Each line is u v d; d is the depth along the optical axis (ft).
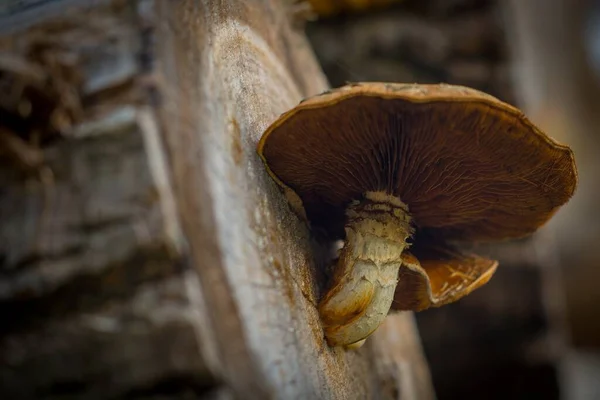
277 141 1.10
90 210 1.01
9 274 1.01
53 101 1.02
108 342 0.99
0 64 1.00
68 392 0.99
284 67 1.35
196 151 1.04
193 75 1.08
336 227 1.25
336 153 1.11
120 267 1.00
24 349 1.00
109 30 1.07
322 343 1.17
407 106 1.03
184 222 1.01
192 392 0.98
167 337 0.98
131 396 0.99
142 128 1.02
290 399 1.04
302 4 1.54
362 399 1.28
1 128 1.01
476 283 1.23
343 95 1.04
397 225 1.16
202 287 1.00
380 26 2.45
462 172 1.13
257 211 1.11
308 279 1.18
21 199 1.02
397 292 1.22
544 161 1.09
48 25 1.07
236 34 1.18
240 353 1.00
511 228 1.26
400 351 1.59
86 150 1.03
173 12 1.09
